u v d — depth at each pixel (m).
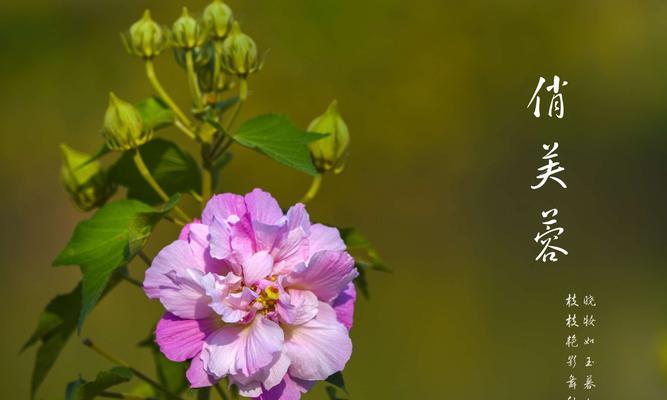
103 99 3.37
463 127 3.35
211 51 1.89
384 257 3.24
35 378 1.90
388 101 3.30
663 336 2.74
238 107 1.87
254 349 1.77
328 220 3.27
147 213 1.81
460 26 3.37
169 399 1.88
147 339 1.93
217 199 1.79
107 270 1.82
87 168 1.91
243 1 3.29
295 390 1.78
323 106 3.26
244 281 1.78
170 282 1.78
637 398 2.69
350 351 1.78
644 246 3.29
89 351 2.97
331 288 1.79
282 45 3.25
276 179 3.23
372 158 3.30
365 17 3.29
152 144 1.88
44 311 1.88
